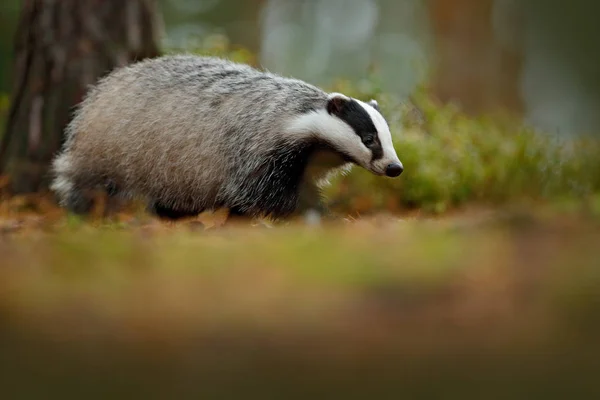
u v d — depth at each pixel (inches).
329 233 327.0
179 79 507.2
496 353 157.5
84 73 594.2
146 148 505.7
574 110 1899.6
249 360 157.2
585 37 1946.4
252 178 481.4
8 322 176.2
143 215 475.8
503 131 788.6
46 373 152.3
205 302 189.5
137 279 214.4
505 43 1497.3
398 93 857.5
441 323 168.6
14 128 613.0
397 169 464.8
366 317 173.2
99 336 167.5
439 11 1423.5
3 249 289.9
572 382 148.3
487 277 197.3
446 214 577.3
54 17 594.2
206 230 394.9
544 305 173.6
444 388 148.5
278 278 209.9
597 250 230.8
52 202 594.9
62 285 208.2
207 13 1713.8
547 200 602.9
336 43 1937.7
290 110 479.5
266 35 1815.9
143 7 606.9
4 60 1256.2
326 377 151.9
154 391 148.2
